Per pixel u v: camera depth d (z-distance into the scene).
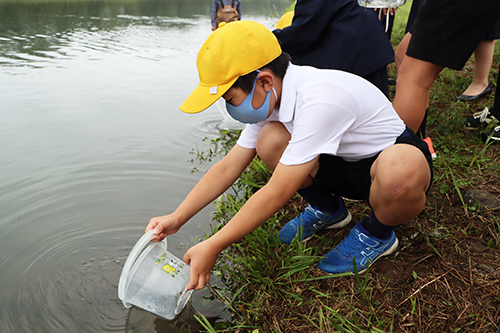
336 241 1.95
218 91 1.35
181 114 3.82
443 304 1.48
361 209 2.15
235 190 2.50
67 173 2.69
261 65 1.37
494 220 1.79
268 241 1.91
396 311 1.48
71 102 4.11
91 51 6.79
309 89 1.41
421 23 1.89
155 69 5.57
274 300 1.64
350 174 1.65
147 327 1.58
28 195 2.43
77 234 2.08
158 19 12.18
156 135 3.34
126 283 1.48
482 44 3.02
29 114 3.76
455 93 3.40
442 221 1.90
